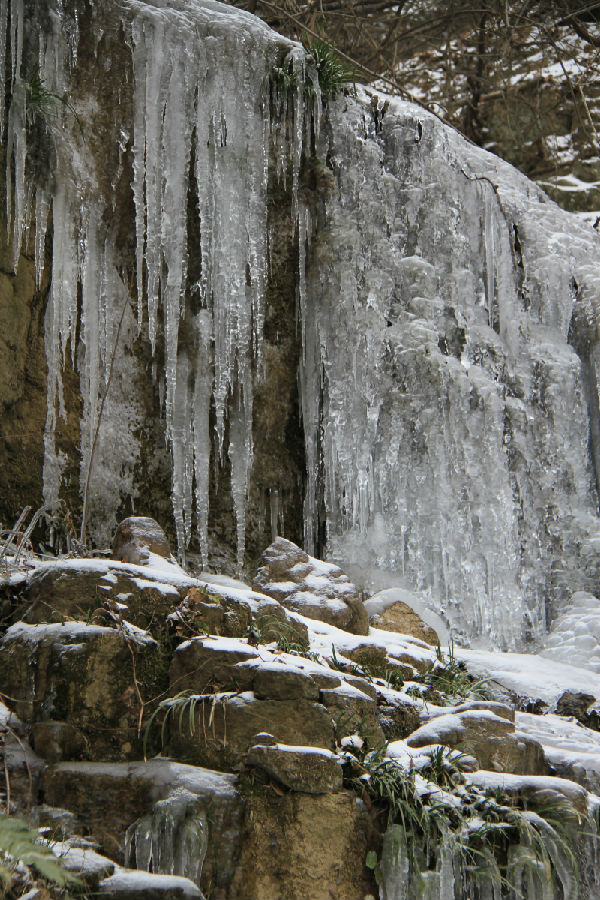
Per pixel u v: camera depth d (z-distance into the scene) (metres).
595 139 13.34
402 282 8.47
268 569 6.19
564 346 9.23
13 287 6.80
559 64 14.43
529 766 4.80
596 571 8.65
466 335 8.54
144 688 4.25
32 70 7.10
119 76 7.48
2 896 3.27
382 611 7.15
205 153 7.72
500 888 4.00
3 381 6.69
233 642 4.39
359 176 8.52
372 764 4.18
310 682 4.21
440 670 5.92
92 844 3.76
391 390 8.16
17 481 6.73
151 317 7.38
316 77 8.34
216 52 7.86
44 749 4.06
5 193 6.81
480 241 9.00
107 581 4.52
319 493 8.09
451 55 14.57
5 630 4.62
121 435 7.30
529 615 8.41
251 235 7.88
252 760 3.93
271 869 3.80
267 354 8.02
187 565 7.49
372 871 3.97
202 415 7.55
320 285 8.23
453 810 4.12
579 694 6.41
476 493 8.16
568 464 8.90
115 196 7.41
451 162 9.00
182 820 3.75
